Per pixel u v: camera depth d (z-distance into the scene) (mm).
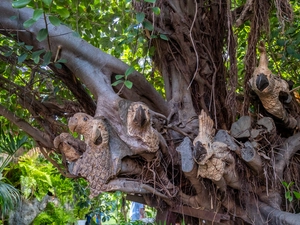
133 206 6320
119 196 5258
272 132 2025
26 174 5066
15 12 1981
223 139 1903
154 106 2273
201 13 2500
